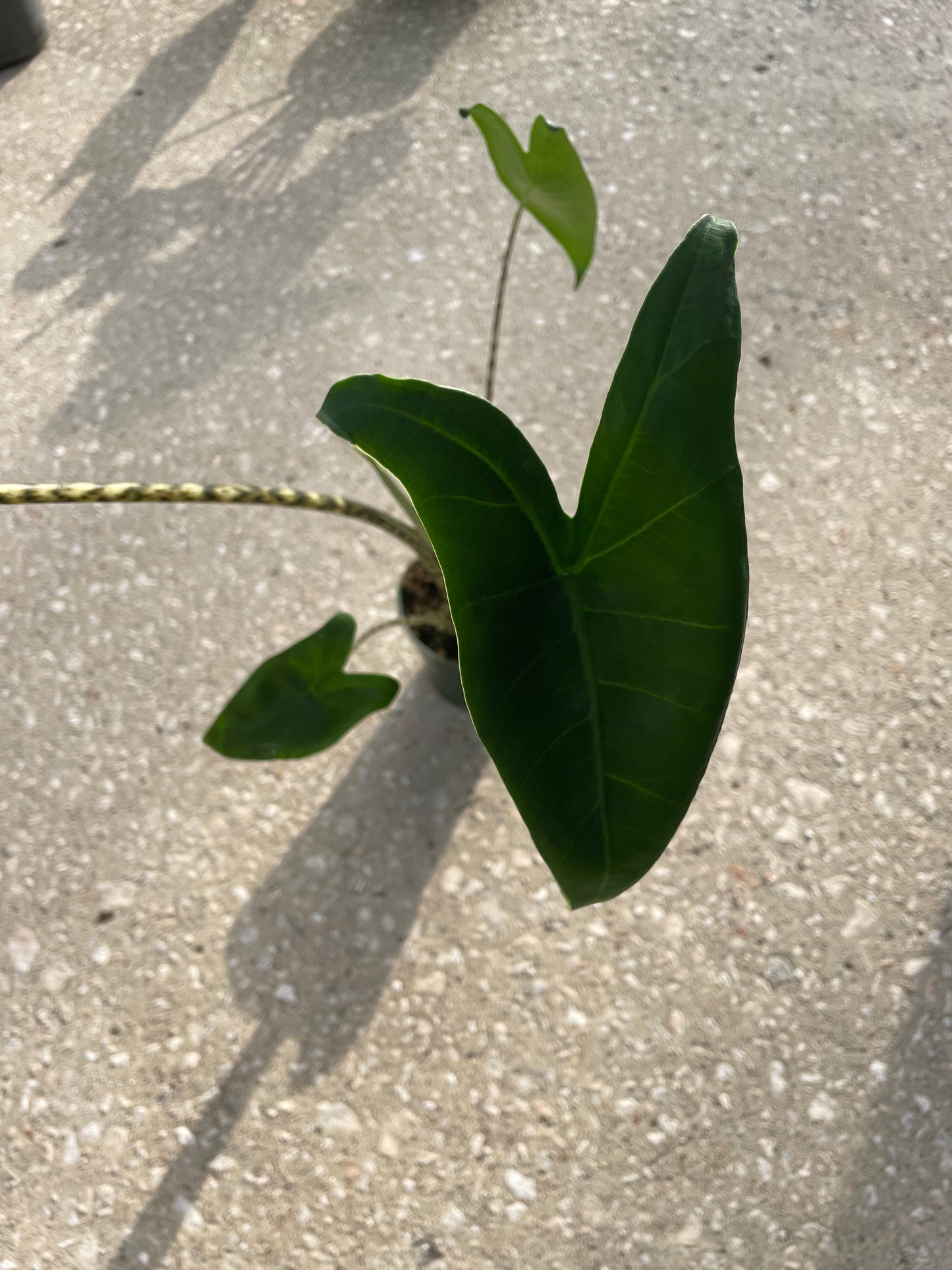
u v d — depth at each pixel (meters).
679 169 1.32
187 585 1.07
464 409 0.55
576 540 0.58
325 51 1.53
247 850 0.95
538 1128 0.85
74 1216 0.83
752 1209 0.82
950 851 0.93
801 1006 0.88
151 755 0.99
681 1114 0.85
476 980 0.89
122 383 1.19
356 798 0.97
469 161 1.37
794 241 1.25
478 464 0.55
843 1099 0.84
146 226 1.34
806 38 1.47
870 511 1.08
